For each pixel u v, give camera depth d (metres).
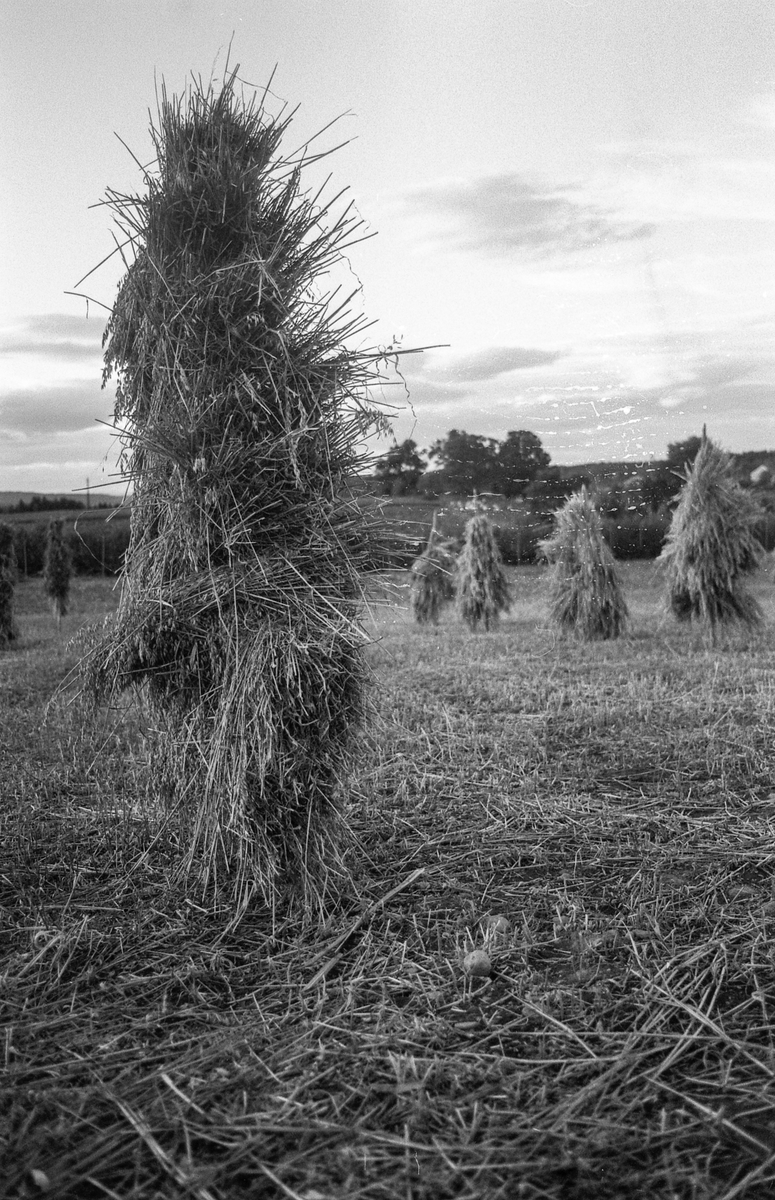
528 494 18.25
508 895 3.69
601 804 4.89
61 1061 2.46
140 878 3.81
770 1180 1.97
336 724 3.46
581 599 12.28
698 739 6.33
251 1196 1.94
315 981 2.91
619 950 3.15
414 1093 2.29
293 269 3.54
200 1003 2.79
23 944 3.19
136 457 3.68
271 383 3.42
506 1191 1.96
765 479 15.80
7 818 4.61
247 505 3.45
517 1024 2.67
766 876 3.82
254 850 3.42
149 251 3.48
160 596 3.44
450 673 9.54
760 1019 2.68
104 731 6.17
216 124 3.51
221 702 3.41
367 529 3.63
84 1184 1.98
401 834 4.43
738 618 11.45
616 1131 2.15
